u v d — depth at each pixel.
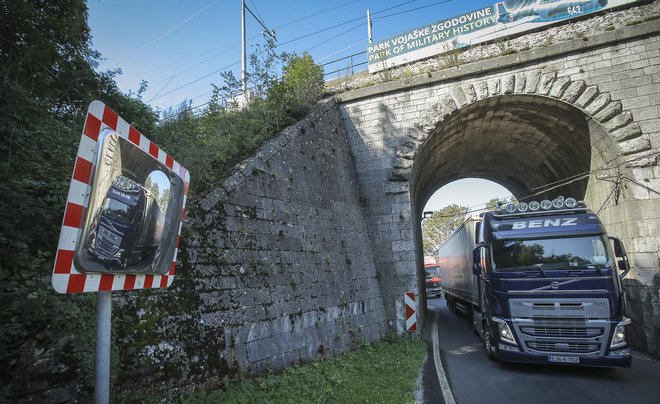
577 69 11.87
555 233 8.51
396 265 12.47
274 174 8.31
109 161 1.94
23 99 4.47
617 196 11.55
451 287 20.38
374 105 13.82
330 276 9.30
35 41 5.60
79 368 3.64
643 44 11.39
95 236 1.87
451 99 12.94
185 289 5.18
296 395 5.45
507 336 8.09
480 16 13.38
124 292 4.37
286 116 11.05
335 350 8.40
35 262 3.65
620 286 7.80
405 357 8.77
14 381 3.19
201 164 7.34
